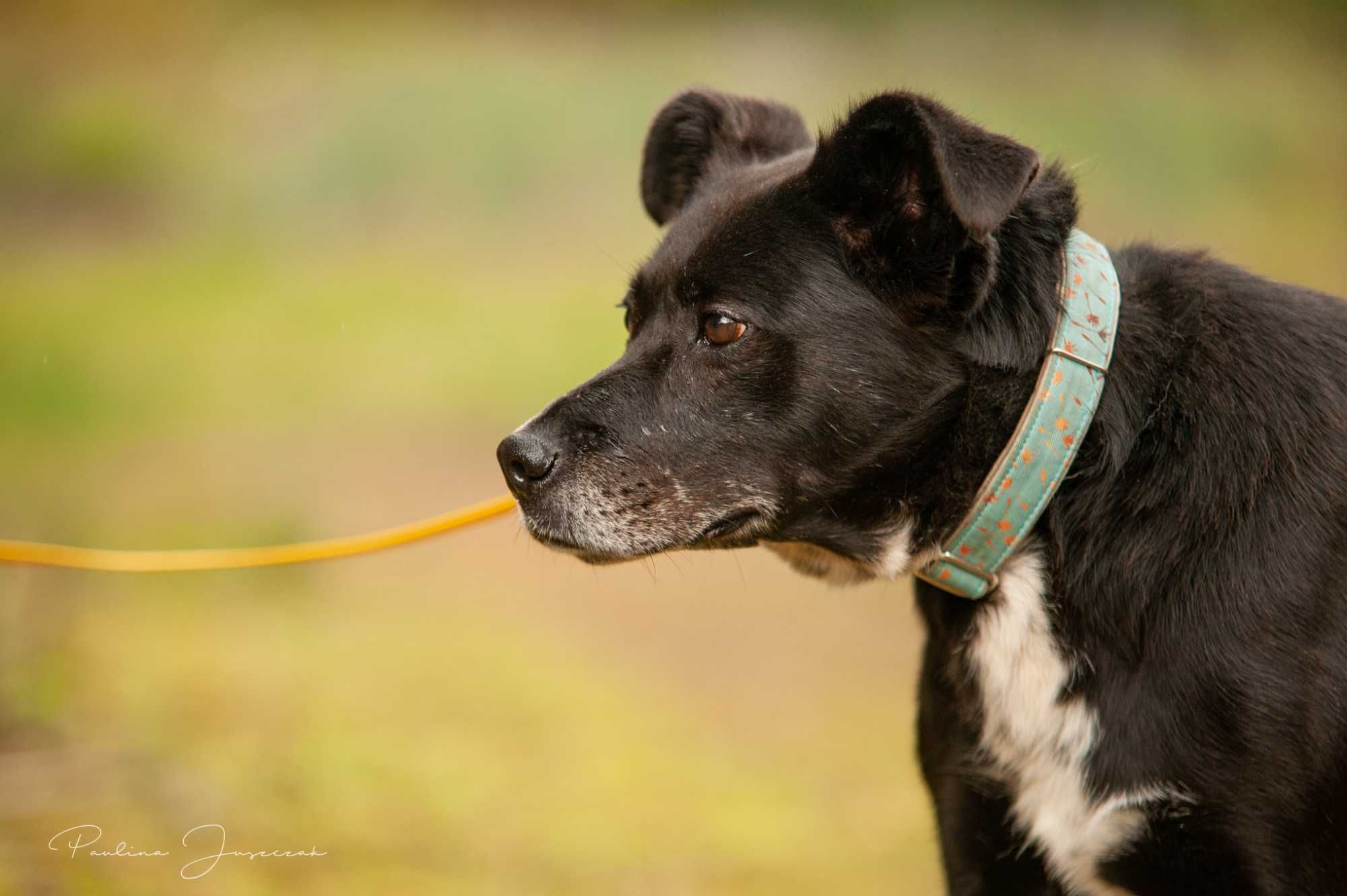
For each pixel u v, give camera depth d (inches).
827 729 433.1
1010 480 197.5
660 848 337.7
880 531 213.6
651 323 219.3
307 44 1130.7
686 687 462.0
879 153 201.3
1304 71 1354.6
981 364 201.6
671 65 1086.4
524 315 816.3
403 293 861.8
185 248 941.8
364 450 669.3
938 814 222.4
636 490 212.4
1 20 1121.4
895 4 1253.1
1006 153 182.9
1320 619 184.1
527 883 310.8
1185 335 199.9
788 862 335.3
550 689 441.4
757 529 215.2
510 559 589.3
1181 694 188.2
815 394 208.2
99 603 473.1
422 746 380.2
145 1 1140.5
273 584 520.1
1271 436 191.0
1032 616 202.1
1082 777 197.6
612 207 954.7
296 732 374.6
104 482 600.1
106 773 325.7
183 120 1040.2
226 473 623.2
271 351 786.2
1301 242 1025.5
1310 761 182.7
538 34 1190.3
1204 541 189.5
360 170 961.5
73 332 765.9
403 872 305.9
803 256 210.1
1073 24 1298.0
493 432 702.5
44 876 271.7
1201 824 187.3
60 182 985.5
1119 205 1041.5
